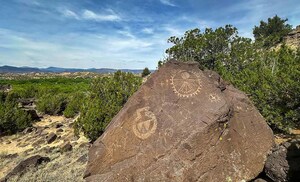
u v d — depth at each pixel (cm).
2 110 1755
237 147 673
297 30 3150
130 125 688
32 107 2811
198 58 1723
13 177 880
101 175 648
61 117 2375
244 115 732
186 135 652
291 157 639
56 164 988
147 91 744
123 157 658
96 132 1162
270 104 1105
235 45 1633
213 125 661
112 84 1287
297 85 982
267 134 734
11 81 6569
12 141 1517
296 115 988
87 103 1308
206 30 1816
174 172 623
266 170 666
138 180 626
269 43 1802
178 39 1839
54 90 3725
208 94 729
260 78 1161
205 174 626
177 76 766
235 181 637
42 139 1467
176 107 707
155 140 662
